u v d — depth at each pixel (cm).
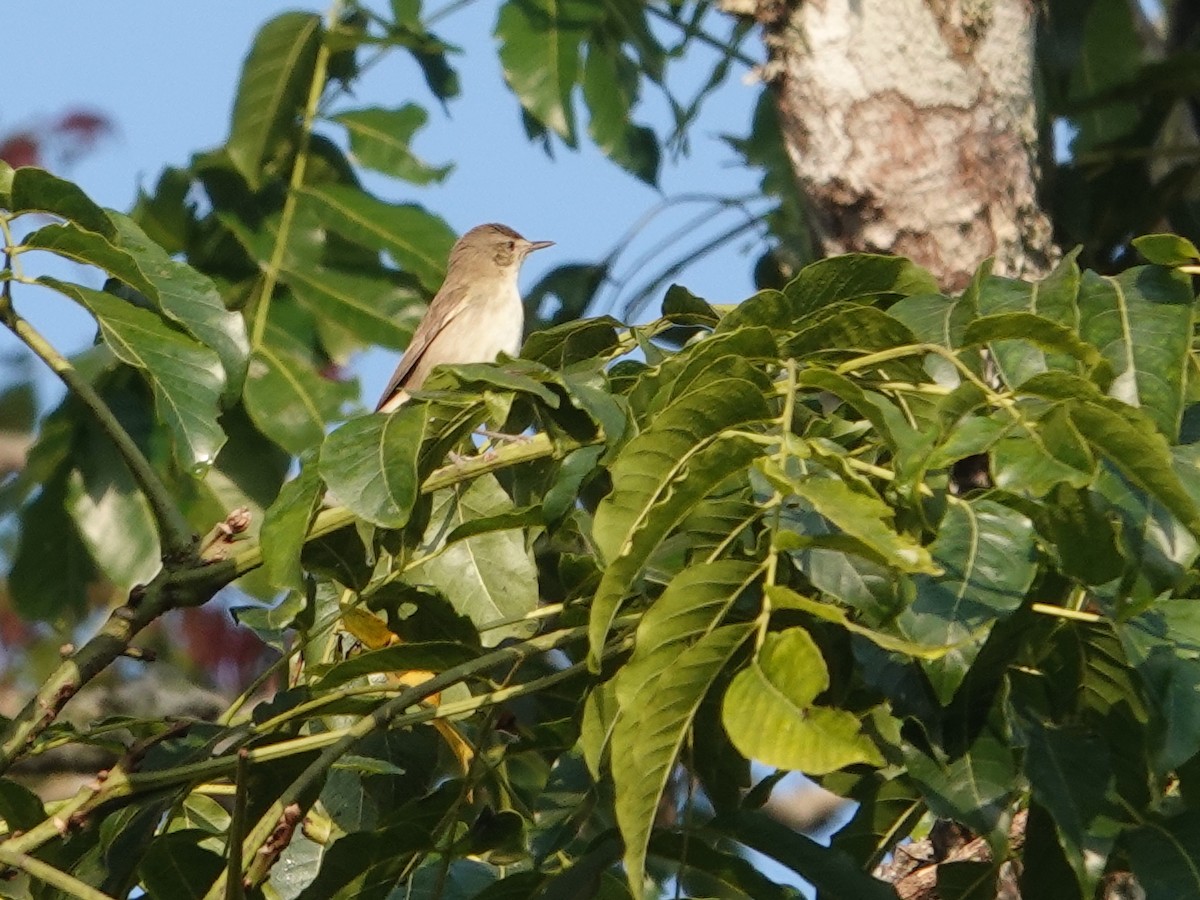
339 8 1220
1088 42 1501
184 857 727
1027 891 676
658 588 679
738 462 552
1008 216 938
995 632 616
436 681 698
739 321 698
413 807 730
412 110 1232
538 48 1305
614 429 631
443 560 827
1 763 726
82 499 1121
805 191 974
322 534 747
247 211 1198
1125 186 1262
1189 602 612
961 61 945
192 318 768
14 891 829
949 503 590
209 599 771
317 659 848
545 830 764
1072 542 575
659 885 780
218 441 736
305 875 837
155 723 779
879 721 648
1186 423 668
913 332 636
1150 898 606
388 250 1197
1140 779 652
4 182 749
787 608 537
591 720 642
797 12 961
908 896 795
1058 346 586
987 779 619
